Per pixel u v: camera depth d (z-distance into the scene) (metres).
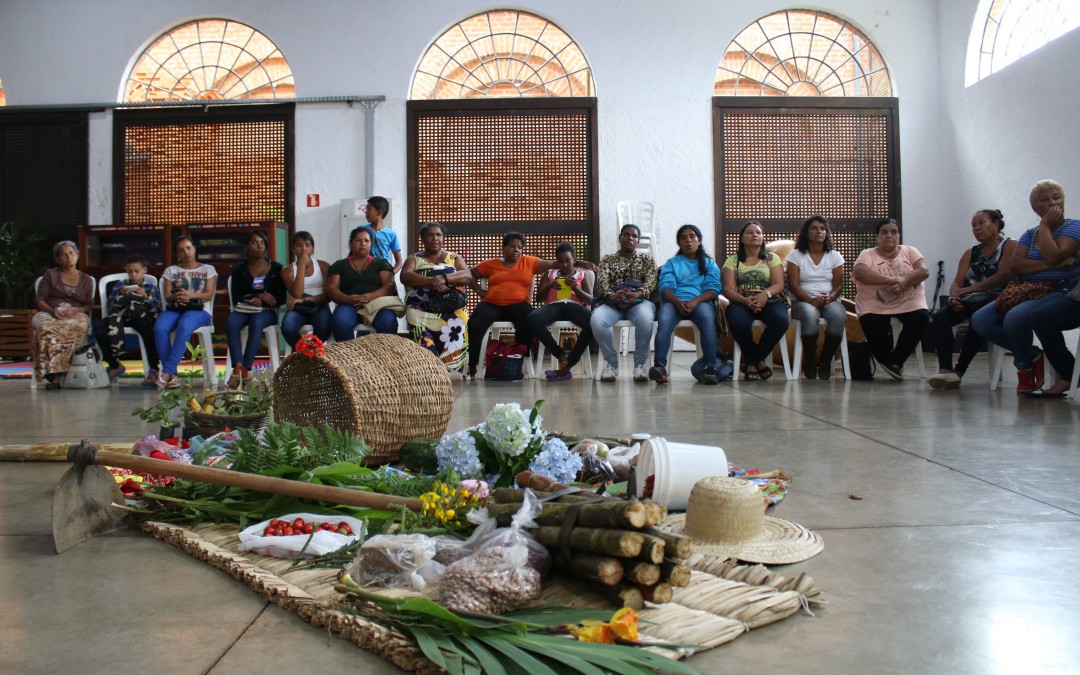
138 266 5.86
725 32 8.47
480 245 8.58
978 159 7.85
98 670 1.17
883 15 8.42
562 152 8.53
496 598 1.30
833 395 4.54
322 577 1.51
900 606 1.39
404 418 2.60
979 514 1.96
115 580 1.58
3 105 8.58
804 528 1.81
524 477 1.85
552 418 3.66
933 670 1.15
